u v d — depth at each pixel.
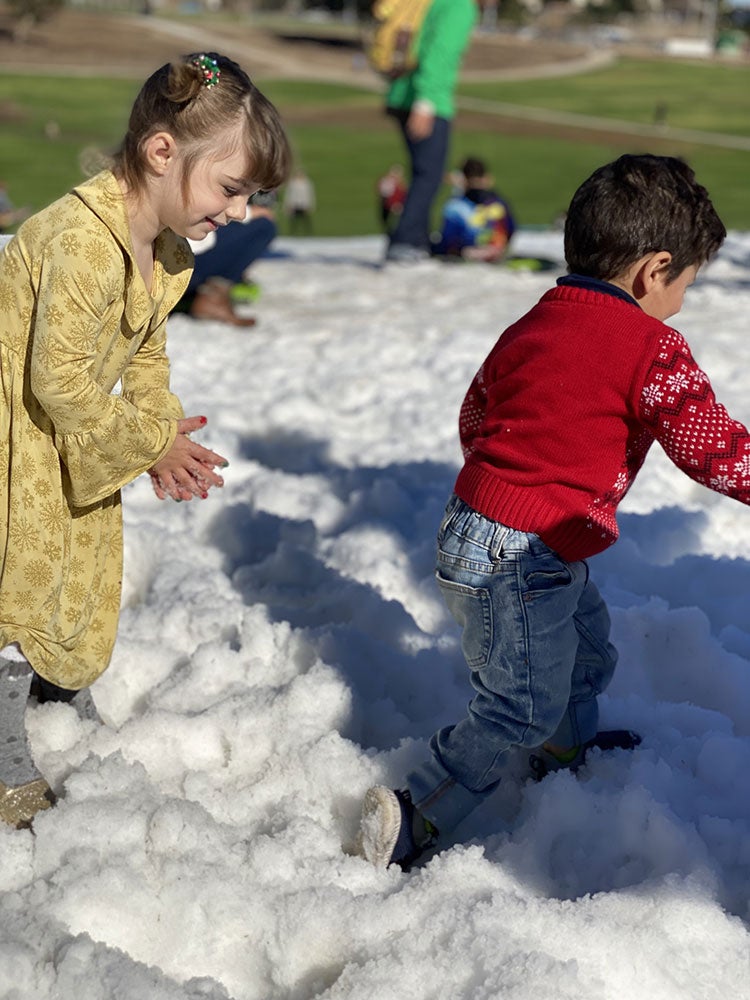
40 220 2.28
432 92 10.04
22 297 2.29
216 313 7.02
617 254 2.32
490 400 2.41
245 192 2.31
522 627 2.31
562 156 40.47
